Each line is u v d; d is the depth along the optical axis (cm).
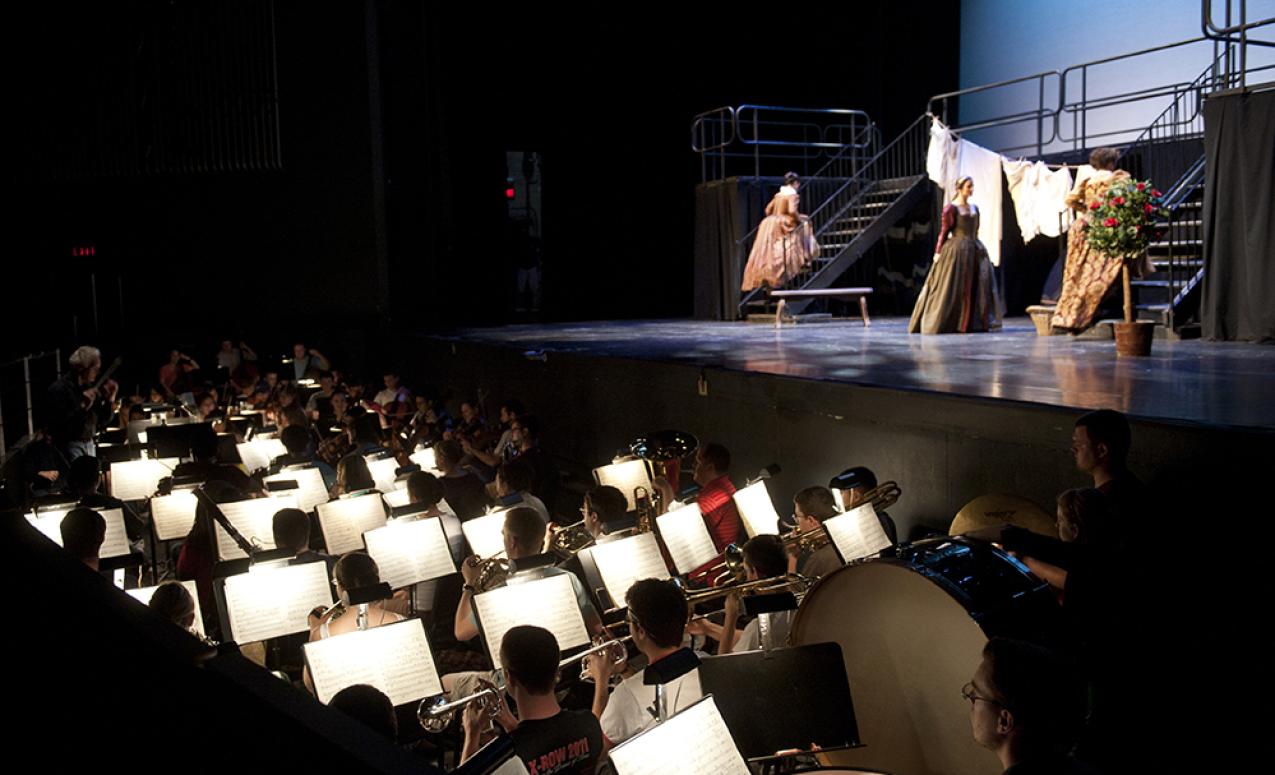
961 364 809
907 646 351
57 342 1922
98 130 1853
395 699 371
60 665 147
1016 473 571
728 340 1173
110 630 152
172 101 1830
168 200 1906
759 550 436
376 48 1769
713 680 322
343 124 1792
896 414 650
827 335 1220
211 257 1898
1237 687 440
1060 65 1688
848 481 509
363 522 586
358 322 1820
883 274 1756
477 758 224
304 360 1634
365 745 131
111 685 144
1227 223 930
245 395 1323
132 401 1237
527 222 1936
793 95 1998
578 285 1988
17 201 1905
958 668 337
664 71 1967
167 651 146
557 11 1892
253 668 145
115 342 1841
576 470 1071
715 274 1653
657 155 2002
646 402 937
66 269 1928
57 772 137
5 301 1917
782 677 322
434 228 1856
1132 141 1510
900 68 1892
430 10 1819
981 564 354
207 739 136
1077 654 397
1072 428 534
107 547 558
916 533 646
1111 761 399
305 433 838
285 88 1808
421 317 1858
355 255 1811
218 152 1828
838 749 318
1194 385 634
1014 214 1523
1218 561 455
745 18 1977
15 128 1864
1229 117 916
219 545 571
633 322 1698
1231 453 457
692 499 639
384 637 376
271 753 132
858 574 358
